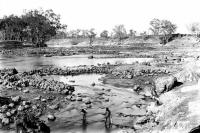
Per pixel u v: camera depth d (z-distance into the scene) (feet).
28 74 114.83
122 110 65.62
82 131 50.80
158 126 49.42
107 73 128.88
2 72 111.45
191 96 58.85
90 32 477.36
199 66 83.61
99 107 68.33
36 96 74.49
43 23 449.48
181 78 80.84
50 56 238.07
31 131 47.39
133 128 52.54
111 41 519.19
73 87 88.53
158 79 79.56
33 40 449.89
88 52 286.66
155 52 272.31
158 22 468.75
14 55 252.01
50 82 90.02
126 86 95.81
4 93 75.72
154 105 65.67
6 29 467.52
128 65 150.10
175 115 49.73
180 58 187.01
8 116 56.34
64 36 614.75
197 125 42.39
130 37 526.98
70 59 207.41
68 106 67.87
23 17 476.95
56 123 55.62
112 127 53.21
